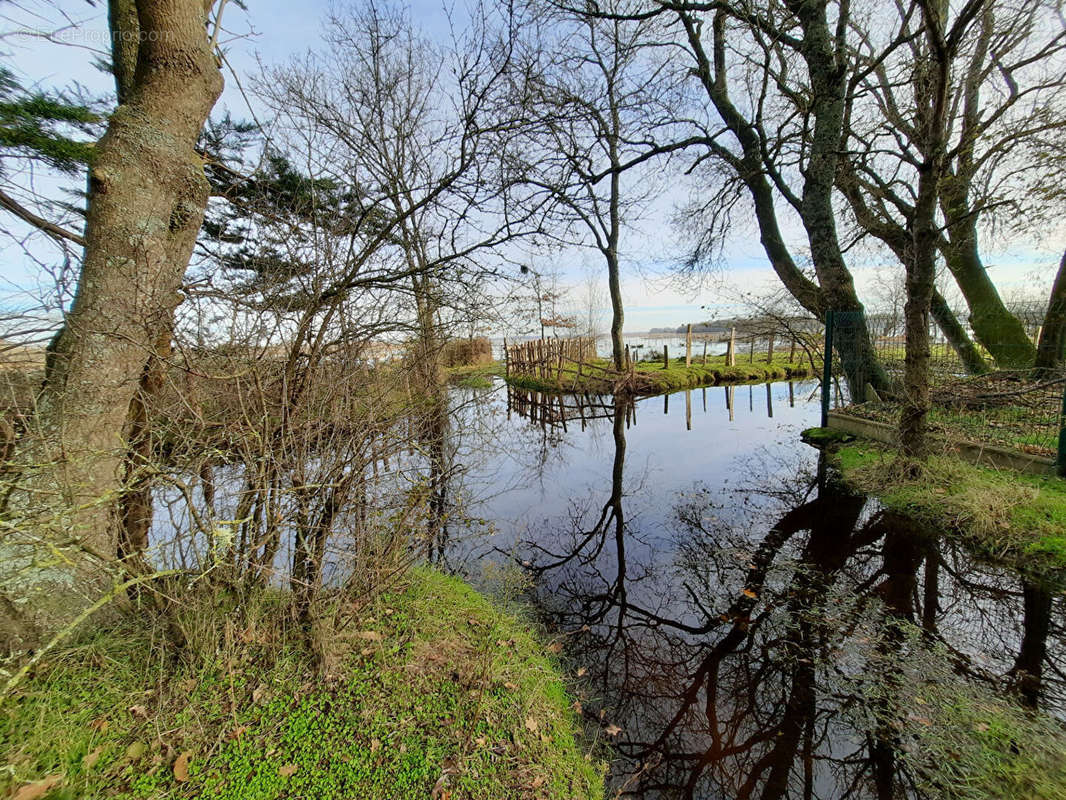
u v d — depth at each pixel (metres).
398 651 2.55
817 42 7.09
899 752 2.20
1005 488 4.16
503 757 1.97
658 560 4.33
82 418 2.13
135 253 2.30
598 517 5.47
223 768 1.78
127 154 2.31
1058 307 5.69
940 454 4.97
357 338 2.65
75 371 2.16
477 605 3.27
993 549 3.74
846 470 5.82
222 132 4.40
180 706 2.01
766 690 2.69
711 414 11.34
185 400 2.05
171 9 2.32
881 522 4.57
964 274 8.17
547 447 8.95
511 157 3.38
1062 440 4.22
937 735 2.24
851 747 2.28
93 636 2.17
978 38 5.50
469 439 5.84
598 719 2.52
